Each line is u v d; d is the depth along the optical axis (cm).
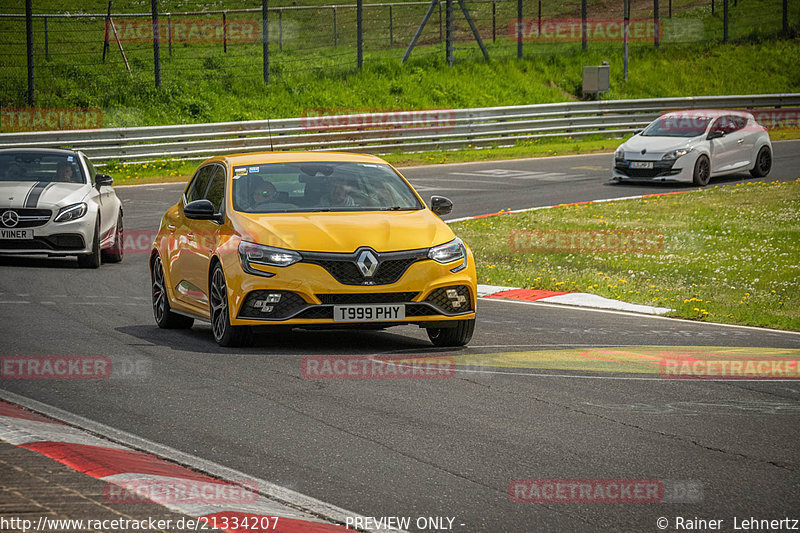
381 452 2112
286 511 1702
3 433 2064
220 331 3338
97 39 16125
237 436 2227
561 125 13038
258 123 11000
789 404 2592
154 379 2803
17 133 9681
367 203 3500
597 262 5659
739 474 1983
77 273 5300
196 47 16112
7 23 16475
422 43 18325
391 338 3556
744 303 4488
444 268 3234
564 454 2112
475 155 11550
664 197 8212
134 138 10388
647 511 1764
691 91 16675
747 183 8994
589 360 3164
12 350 3238
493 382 2806
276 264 3144
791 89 17175
